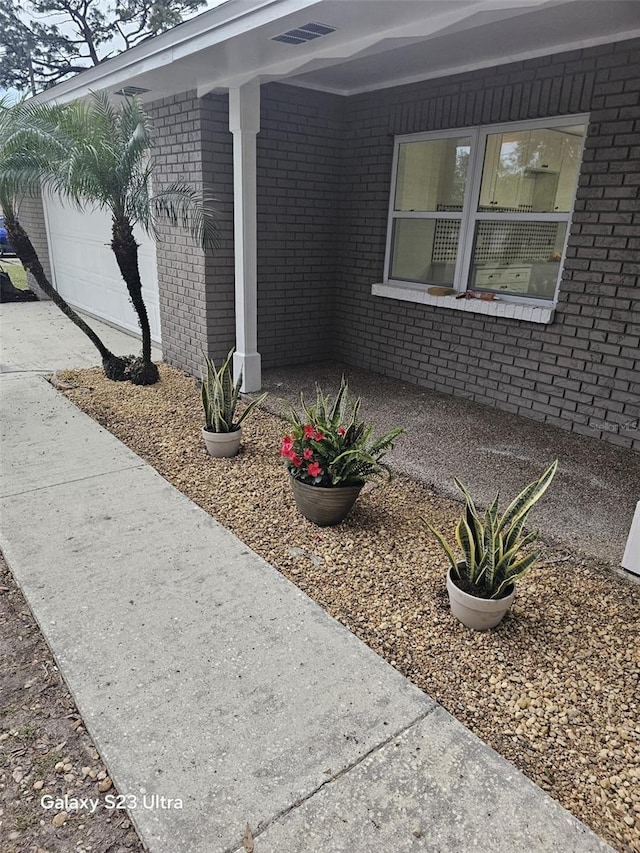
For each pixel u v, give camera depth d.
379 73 5.33
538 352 4.94
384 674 2.18
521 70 4.59
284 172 6.08
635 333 4.27
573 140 4.52
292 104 5.91
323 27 3.38
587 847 1.59
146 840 1.57
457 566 2.57
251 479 3.84
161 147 5.90
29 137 4.71
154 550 2.95
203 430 4.18
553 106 4.42
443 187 5.60
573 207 4.57
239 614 2.49
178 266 6.10
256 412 5.16
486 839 1.60
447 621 2.51
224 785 1.73
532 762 1.88
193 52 3.98
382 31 3.43
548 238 4.84
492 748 1.91
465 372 5.60
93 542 3.00
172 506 3.40
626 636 2.45
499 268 5.31
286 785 1.73
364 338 6.65
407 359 6.17
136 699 2.03
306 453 3.18
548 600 2.67
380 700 2.06
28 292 10.73
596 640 2.42
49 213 10.18
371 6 3.00
